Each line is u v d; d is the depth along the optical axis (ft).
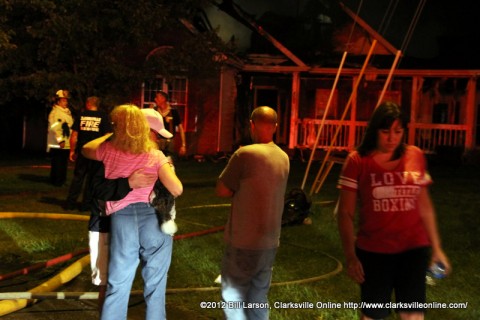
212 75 69.36
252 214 15.48
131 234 15.84
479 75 74.43
